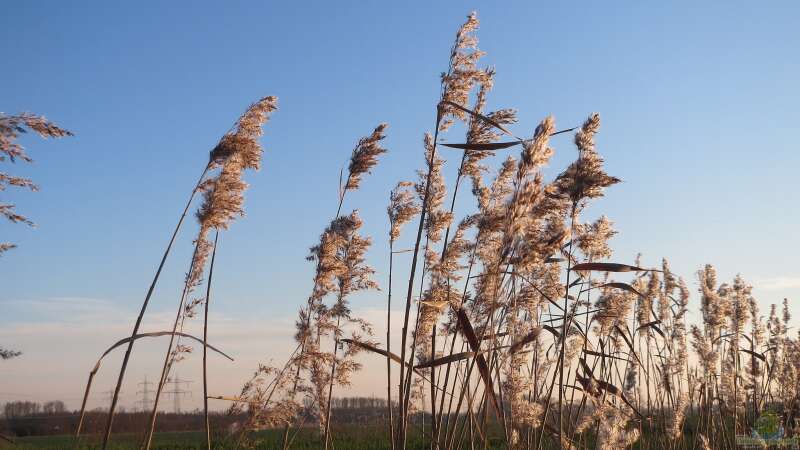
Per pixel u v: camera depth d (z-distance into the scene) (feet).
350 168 6.06
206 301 5.46
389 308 5.26
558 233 4.74
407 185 5.83
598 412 4.99
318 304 6.21
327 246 6.20
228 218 5.26
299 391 5.89
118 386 4.28
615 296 6.34
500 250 4.29
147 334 4.12
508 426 4.97
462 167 5.49
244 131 5.16
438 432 5.10
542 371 5.64
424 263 5.47
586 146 4.94
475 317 5.06
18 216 4.38
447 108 5.06
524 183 4.18
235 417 5.65
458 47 5.18
